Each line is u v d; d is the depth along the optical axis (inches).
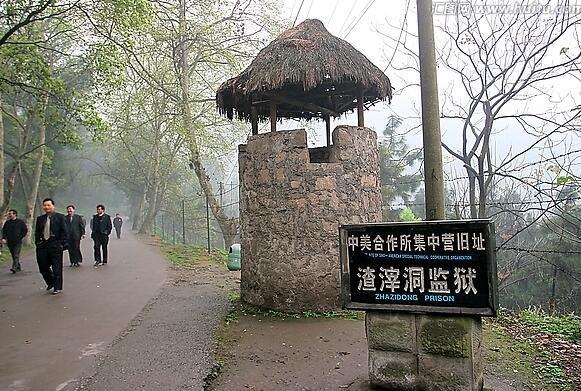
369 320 177.8
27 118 855.1
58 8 547.5
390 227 173.8
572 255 469.7
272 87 295.9
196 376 198.5
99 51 491.5
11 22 485.4
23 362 219.8
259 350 232.4
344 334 255.0
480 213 351.3
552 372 199.2
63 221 401.7
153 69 845.2
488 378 192.7
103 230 589.9
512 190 427.2
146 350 235.5
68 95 567.5
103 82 528.4
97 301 359.3
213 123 818.8
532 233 498.3
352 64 304.0
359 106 334.3
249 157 325.4
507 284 487.8
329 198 305.7
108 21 479.2
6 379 198.8
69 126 597.6
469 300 160.4
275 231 307.4
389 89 323.9
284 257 303.4
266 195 313.0
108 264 597.6
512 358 217.3
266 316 297.3
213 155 895.7
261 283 313.0
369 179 327.6
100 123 526.3
